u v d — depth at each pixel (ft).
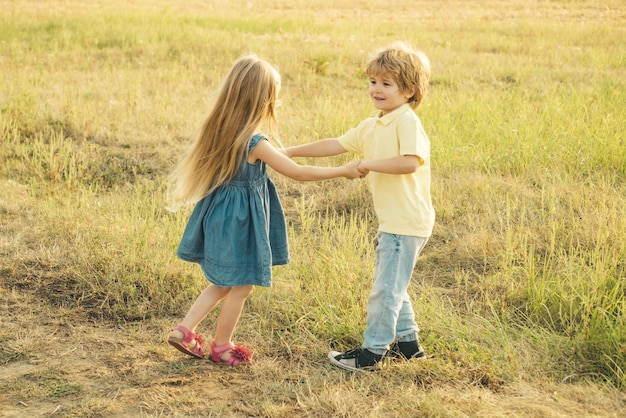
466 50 41.96
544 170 20.07
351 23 55.36
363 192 19.02
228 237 10.63
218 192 10.80
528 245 15.70
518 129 22.91
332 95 30.37
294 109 27.86
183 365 11.38
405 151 10.27
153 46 39.60
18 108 24.34
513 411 9.85
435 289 14.12
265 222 10.78
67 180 19.34
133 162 21.63
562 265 14.40
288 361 11.63
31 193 18.86
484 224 16.66
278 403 10.37
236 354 11.44
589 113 25.27
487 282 14.03
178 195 11.03
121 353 11.74
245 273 10.77
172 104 27.81
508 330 12.29
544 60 38.47
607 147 20.71
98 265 14.48
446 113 25.50
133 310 13.12
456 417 9.70
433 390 10.49
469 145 22.20
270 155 10.53
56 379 10.91
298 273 14.30
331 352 11.48
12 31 42.29
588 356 11.41
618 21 58.03
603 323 11.82
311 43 42.73
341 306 12.79
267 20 53.11
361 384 10.58
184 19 51.06
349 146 11.40
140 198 18.94
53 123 23.98
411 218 10.65
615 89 29.71
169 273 14.23
